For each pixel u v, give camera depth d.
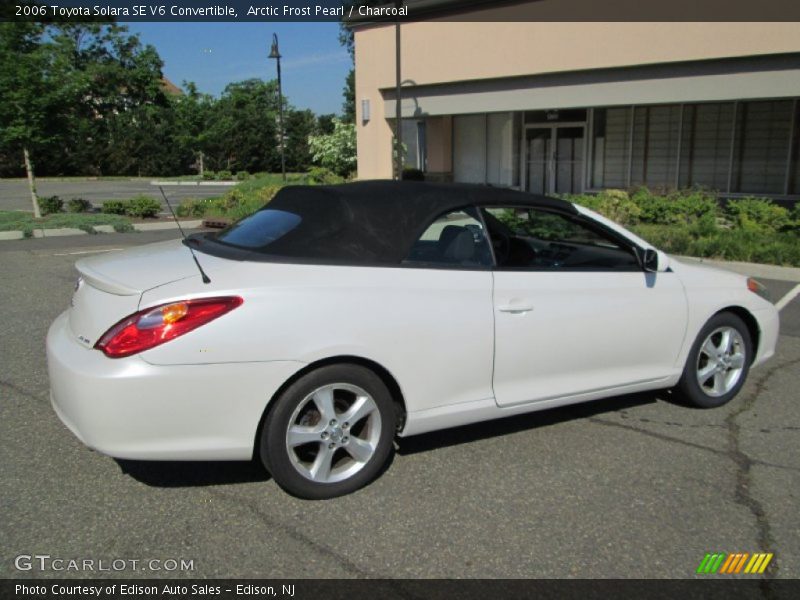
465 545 3.08
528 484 3.65
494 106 17.45
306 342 3.28
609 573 2.89
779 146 16.20
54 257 10.98
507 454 4.01
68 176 43.56
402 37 18.92
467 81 17.80
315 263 3.46
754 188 16.70
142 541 3.07
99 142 43.53
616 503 3.46
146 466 3.79
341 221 3.64
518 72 16.78
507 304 3.84
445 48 18.08
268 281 3.29
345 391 3.47
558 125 19.64
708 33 13.75
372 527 3.21
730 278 4.84
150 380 3.04
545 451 4.06
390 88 19.48
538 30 16.27
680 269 4.61
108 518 3.25
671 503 3.47
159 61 47.25
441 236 3.81
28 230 13.87
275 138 47.19
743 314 4.91
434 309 3.61
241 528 3.19
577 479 3.71
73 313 3.57
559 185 19.95
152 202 17.92
